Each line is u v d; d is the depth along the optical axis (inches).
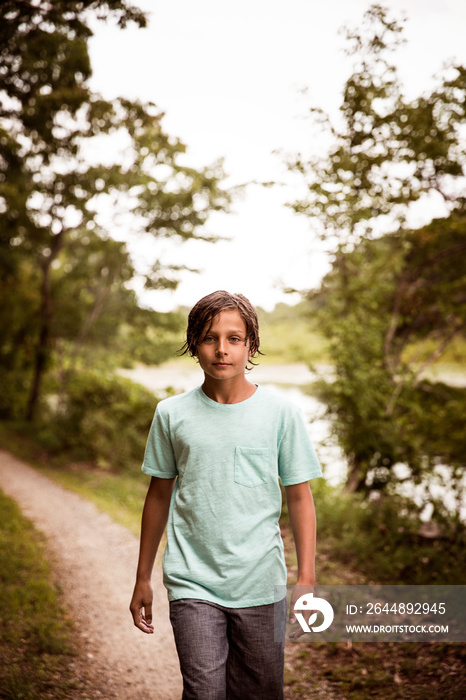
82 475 475.5
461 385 501.0
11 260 754.8
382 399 354.3
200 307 80.9
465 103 313.1
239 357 80.2
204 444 80.1
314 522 82.5
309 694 137.9
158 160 557.9
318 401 374.6
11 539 256.1
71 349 788.6
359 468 345.4
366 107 316.2
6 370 845.8
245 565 78.7
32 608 179.9
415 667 144.1
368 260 400.8
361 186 348.2
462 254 432.1
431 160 337.1
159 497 87.4
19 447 597.6
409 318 427.5
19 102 376.2
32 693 128.3
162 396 505.4
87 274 761.6
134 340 768.9
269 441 80.7
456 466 248.1
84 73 368.2
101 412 531.2
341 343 364.5
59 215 650.8
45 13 267.3
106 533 294.5
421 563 213.9
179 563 80.3
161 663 157.8
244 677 80.9
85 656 156.3
